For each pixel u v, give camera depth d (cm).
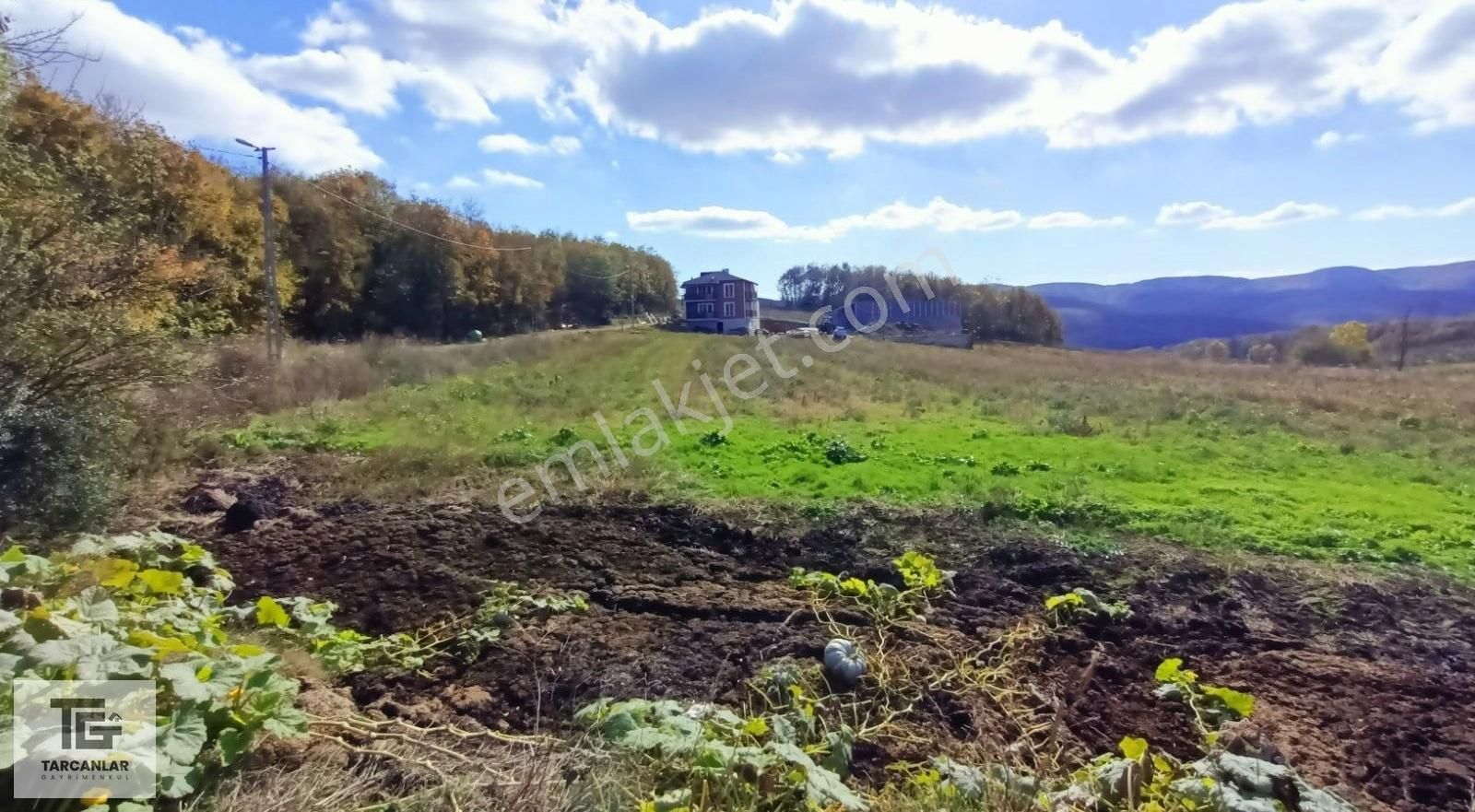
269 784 260
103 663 251
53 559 407
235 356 1233
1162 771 304
